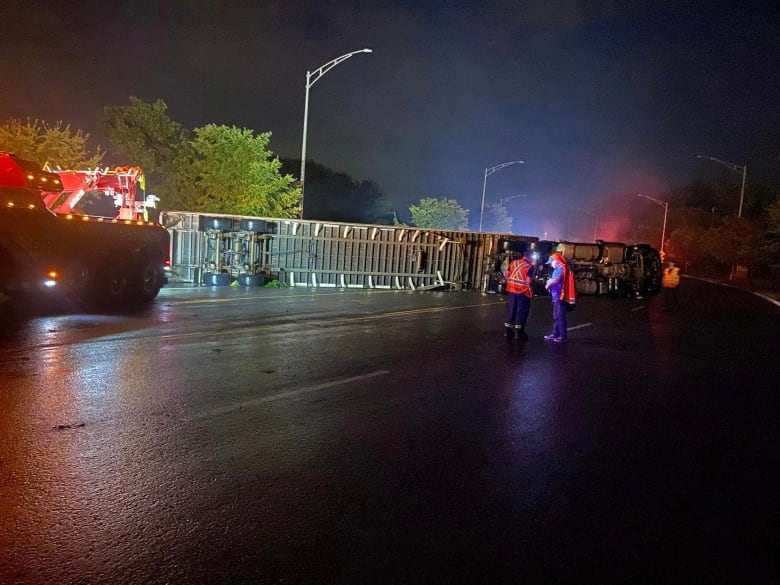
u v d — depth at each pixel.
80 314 13.55
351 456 5.65
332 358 9.95
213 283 22.38
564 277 12.84
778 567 4.02
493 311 18.42
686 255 71.88
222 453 5.55
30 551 3.79
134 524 4.18
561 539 4.29
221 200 32.19
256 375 8.52
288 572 3.70
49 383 7.52
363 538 4.15
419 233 26.98
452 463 5.61
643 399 8.38
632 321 17.98
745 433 7.01
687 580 3.83
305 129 26.80
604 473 5.58
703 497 5.13
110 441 5.69
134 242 15.68
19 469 4.97
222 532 4.13
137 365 8.70
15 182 12.20
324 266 25.39
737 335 15.69
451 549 4.07
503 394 8.23
